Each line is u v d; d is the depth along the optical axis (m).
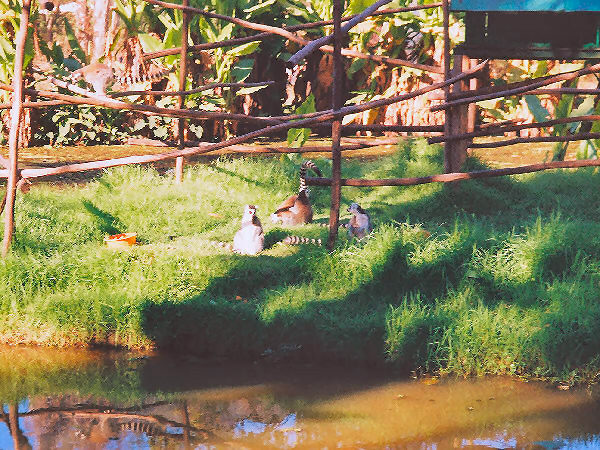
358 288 8.66
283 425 6.50
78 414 6.82
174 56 16.86
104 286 8.75
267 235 10.30
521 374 7.45
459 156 11.66
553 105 17.81
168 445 6.18
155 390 7.28
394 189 12.88
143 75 18.59
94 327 8.29
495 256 8.88
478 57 11.30
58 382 7.47
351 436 6.30
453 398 7.00
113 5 17.70
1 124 18.22
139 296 8.38
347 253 9.03
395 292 8.66
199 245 9.98
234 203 12.14
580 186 12.48
